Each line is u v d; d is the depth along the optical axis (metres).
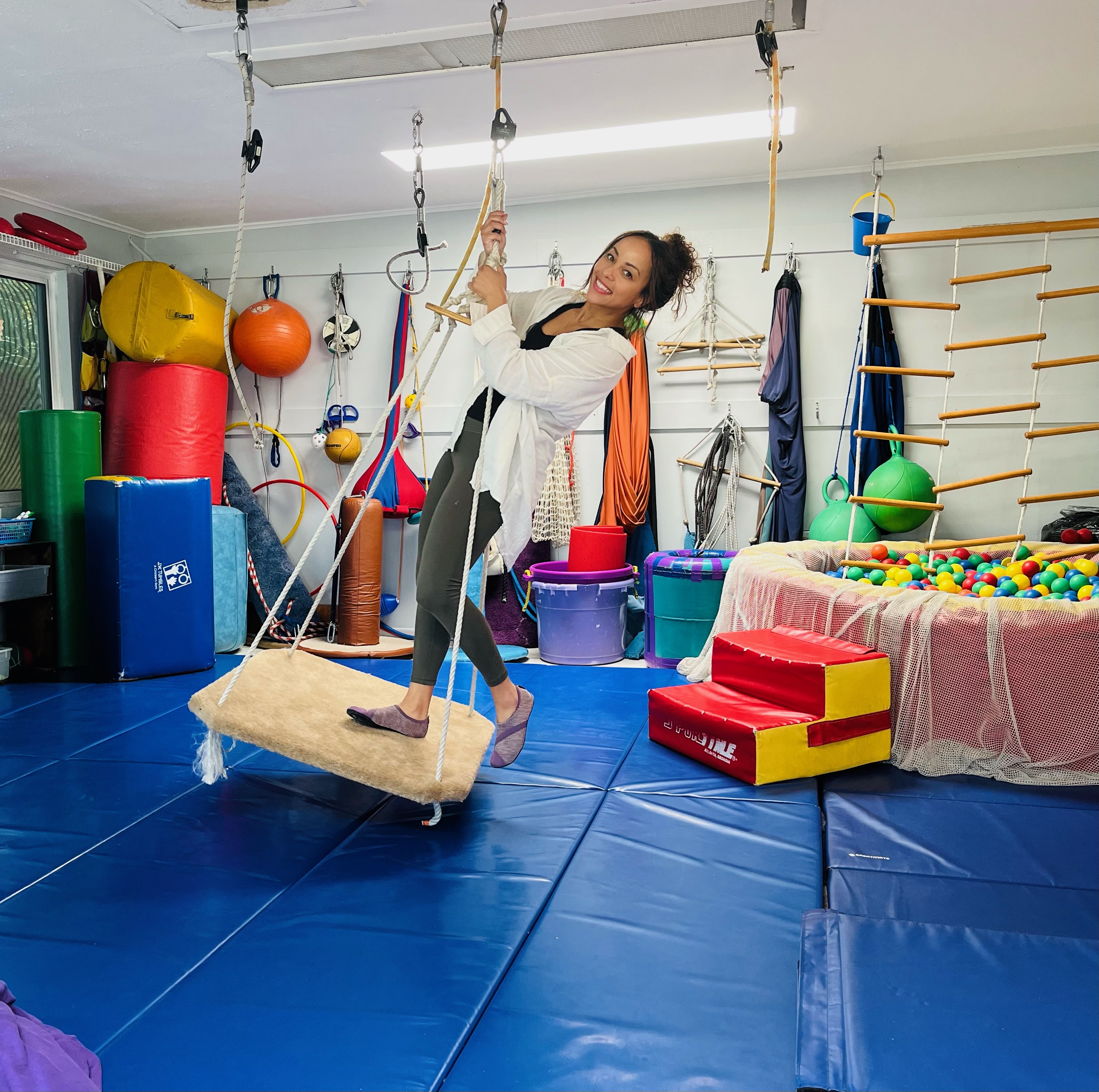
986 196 5.20
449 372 6.10
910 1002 1.68
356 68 3.87
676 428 5.77
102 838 2.75
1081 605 3.33
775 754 3.17
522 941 2.11
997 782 3.25
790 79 4.07
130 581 4.76
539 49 3.72
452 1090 1.59
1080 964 1.82
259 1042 1.72
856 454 4.54
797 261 5.50
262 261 6.39
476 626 2.85
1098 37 3.71
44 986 1.92
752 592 4.15
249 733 2.72
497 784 3.21
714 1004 1.85
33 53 3.68
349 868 2.53
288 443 6.34
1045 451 5.22
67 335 5.82
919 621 3.44
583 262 5.80
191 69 3.86
